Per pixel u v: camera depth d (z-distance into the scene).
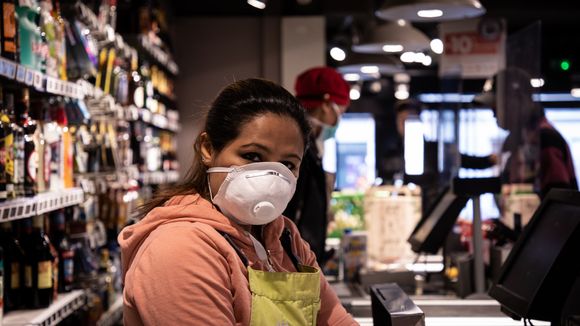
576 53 12.44
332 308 2.33
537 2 11.03
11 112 3.67
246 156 2.02
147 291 1.86
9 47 3.54
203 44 9.86
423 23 11.76
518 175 4.37
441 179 5.75
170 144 9.13
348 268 4.18
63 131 4.54
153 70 7.84
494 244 3.82
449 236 4.17
